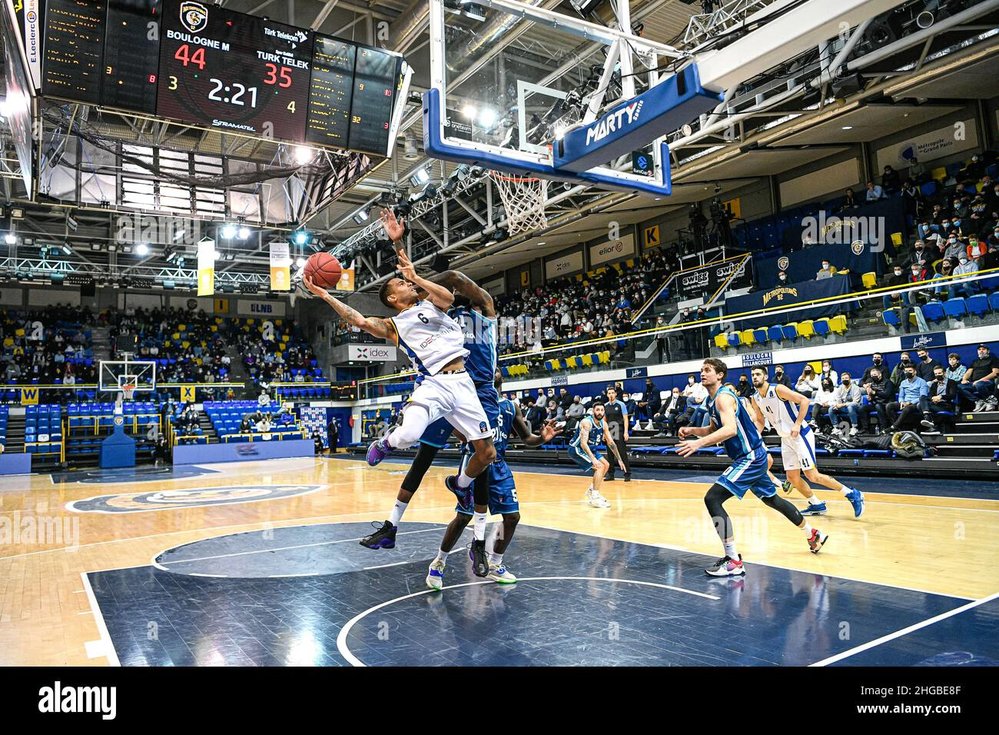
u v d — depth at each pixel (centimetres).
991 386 1014
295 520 777
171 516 834
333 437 2608
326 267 384
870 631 315
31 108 826
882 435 1070
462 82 1289
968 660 275
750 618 341
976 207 1260
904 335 1197
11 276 2153
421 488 1152
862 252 1412
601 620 346
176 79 738
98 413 2131
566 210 1833
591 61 1234
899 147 1568
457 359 387
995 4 890
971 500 743
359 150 859
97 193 1109
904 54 1069
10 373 2308
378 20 1215
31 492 1232
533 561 502
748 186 1912
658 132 482
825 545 526
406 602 395
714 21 1042
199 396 2594
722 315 1527
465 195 1936
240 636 335
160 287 2425
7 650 319
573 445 857
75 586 459
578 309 2119
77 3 686
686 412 1398
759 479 466
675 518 702
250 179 1152
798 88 1160
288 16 1108
